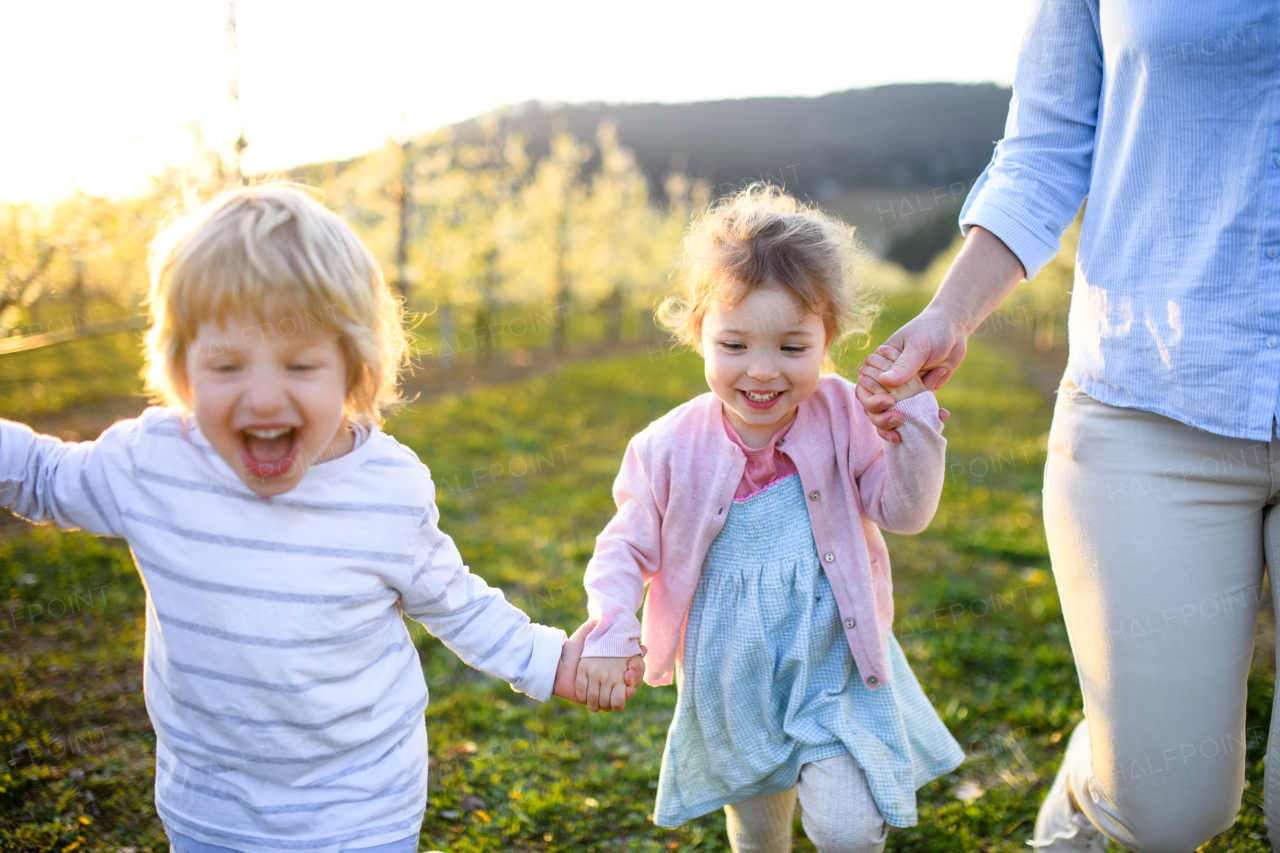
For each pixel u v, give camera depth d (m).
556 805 2.71
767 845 2.05
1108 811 1.83
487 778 2.85
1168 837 1.74
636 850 2.54
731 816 2.06
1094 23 1.76
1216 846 2.41
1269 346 1.50
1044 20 1.83
